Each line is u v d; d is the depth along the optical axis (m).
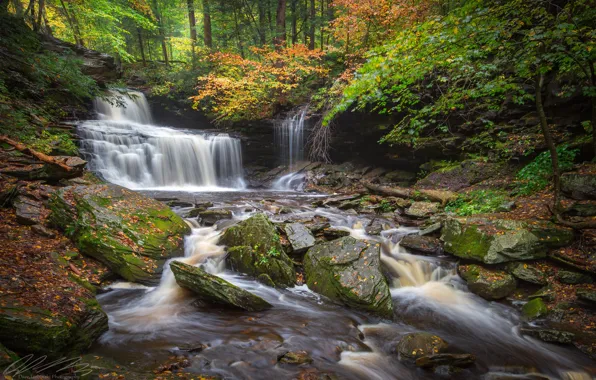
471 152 11.91
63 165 8.16
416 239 7.73
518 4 5.67
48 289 4.34
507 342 4.96
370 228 8.64
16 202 6.65
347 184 14.80
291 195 13.39
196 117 19.81
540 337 4.93
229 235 7.29
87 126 13.38
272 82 15.88
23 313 3.65
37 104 12.70
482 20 5.37
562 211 6.89
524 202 8.21
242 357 4.15
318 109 15.99
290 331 4.87
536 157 9.36
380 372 4.15
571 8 6.78
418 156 13.83
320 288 6.13
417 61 5.75
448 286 6.55
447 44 5.35
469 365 4.36
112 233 6.28
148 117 20.23
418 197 10.82
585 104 8.78
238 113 17.53
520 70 5.88
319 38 23.06
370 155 15.84
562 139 9.12
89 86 14.95
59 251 5.81
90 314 4.28
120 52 21.42
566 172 8.23
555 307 5.49
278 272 6.41
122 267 5.94
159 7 24.77
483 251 6.53
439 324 5.41
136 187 13.45
